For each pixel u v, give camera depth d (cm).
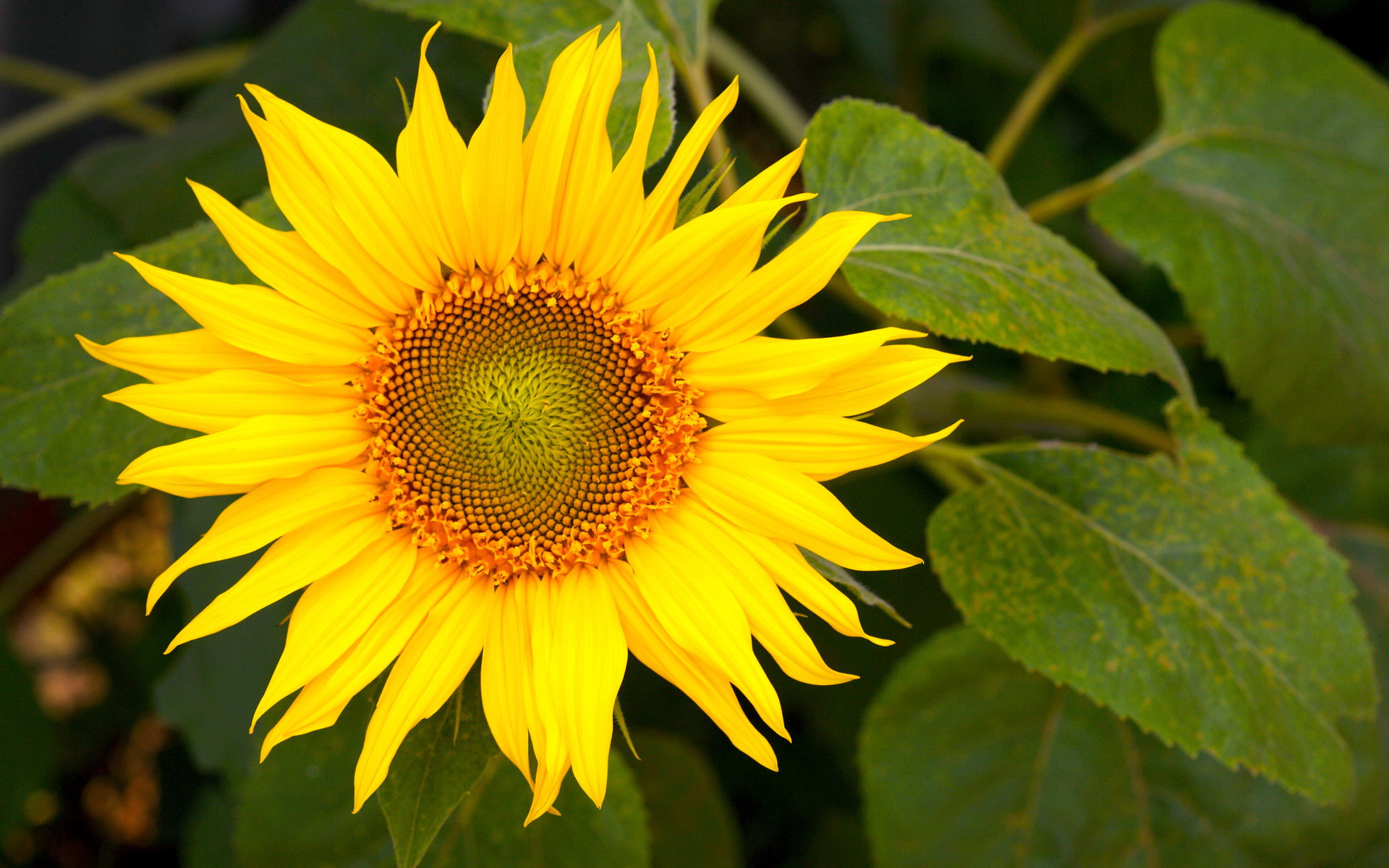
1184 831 73
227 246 68
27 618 103
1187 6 80
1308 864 73
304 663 63
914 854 73
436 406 65
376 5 69
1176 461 70
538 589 65
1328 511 83
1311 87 76
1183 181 76
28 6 112
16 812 84
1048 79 81
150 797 100
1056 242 68
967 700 73
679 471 65
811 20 99
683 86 79
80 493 67
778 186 62
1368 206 75
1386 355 75
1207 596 69
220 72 86
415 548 65
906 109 93
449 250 64
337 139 62
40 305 68
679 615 63
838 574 62
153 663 94
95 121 115
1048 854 73
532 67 66
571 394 65
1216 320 74
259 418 63
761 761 63
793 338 75
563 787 71
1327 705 68
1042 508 69
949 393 79
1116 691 68
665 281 63
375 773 62
